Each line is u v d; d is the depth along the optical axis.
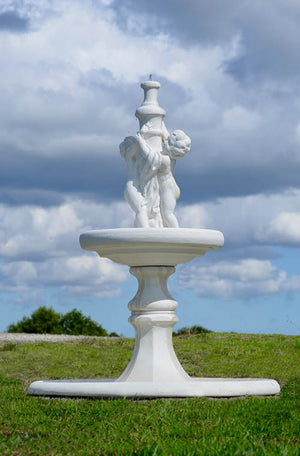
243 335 17.16
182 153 10.01
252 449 6.01
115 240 9.05
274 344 15.48
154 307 9.52
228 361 14.05
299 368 13.24
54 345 15.94
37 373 13.21
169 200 10.03
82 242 9.48
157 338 9.53
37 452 6.51
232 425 7.09
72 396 9.05
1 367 13.62
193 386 8.77
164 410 7.73
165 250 9.20
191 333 18.34
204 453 5.83
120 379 9.50
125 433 6.94
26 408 8.50
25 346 15.70
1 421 7.81
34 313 26.11
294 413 7.95
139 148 10.02
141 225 9.90
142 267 9.62
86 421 7.57
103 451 6.38
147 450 6.08
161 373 9.33
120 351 15.34
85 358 14.64
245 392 9.13
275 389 9.55
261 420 7.46
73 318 26.41
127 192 10.12
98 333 26.33
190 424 7.24
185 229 9.02
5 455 6.36
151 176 10.01
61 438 7.02
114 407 8.09
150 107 10.16
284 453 5.89
